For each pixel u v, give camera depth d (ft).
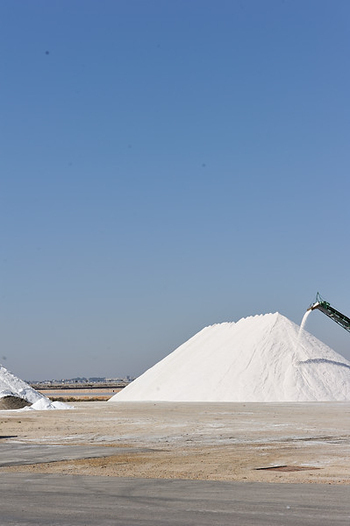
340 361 250.16
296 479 56.70
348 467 66.39
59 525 35.81
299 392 225.35
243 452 80.59
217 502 43.32
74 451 81.51
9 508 41.39
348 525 35.40
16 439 99.66
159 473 61.36
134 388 274.98
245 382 234.17
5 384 224.12
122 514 39.06
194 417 145.18
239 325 289.12
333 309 214.90
